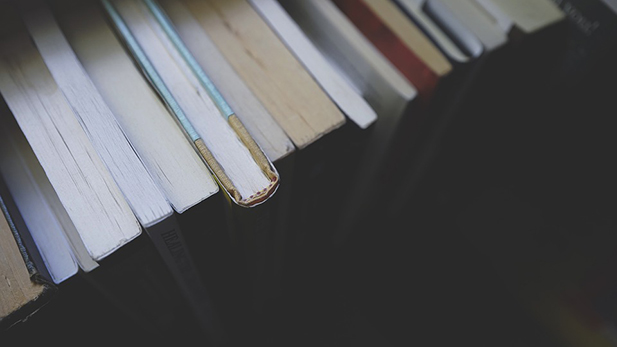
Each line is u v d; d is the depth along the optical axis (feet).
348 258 2.19
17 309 0.88
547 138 1.83
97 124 0.98
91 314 1.28
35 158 1.11
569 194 1.90
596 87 1.50
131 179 0.96
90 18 1.12
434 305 2.10
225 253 1.35
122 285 1.18
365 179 1.68
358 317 2.06
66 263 1.04
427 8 1.39
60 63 1.03
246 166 0.98
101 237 0.93
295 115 1.13
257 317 2.02
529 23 1.32
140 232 0.94
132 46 1.05
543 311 2.07
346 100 1.20
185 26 1.18
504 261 2.17
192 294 1.43
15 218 1.03
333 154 1.29
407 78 1.33
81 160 0.98
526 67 1.52
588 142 1.72
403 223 2.27
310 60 1.21
